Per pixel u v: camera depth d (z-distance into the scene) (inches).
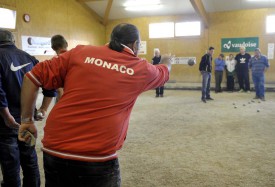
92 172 53.7
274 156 150.3
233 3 437.4
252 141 177.3
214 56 477.1
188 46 489.1
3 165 85.4
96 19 509.7
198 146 169.8
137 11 491.8
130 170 135.5
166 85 471.8
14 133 84.8
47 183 57.5
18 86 85.0
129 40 59.7
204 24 468.4
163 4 456.8
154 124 229.3
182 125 223.8
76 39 454.9
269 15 439.8
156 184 120.3
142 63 59.3
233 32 461.7
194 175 128.6
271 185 117.3
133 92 57.8
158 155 155.8
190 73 493.4
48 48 395.9
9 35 87.6
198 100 350.0
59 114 55.7
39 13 377.4
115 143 56.2
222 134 194.9
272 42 444.1
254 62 343.3
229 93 412.8
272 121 230.1
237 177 125.6
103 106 54.7
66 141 53.9
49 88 59.2
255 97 351.9
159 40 504.7
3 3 320.8
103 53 57.8
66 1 429.7
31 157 89.4
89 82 55.2
